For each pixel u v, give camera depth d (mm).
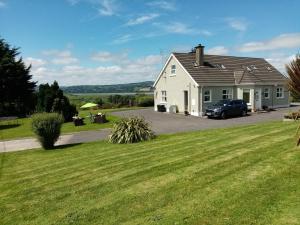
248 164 9945
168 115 38312
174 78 40812
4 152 20719
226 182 8547
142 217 7023
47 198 9148
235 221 6312
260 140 13641
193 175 9523
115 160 13148
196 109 37188
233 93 39781
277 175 8602
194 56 41438
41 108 37812
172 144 15523
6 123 39750
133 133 18891
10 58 55188
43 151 19375
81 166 12859
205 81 37562
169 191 8430
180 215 6883
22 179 11969
